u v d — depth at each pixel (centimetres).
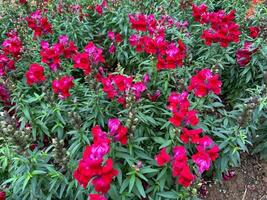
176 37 70
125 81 50
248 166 59
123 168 48
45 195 48
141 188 45
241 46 69
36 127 55
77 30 77
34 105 60
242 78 66
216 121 56
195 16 68
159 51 55
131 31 76
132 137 47
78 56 55
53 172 46
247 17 74
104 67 77
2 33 81
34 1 88
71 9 79
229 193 56
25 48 68
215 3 91
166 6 82
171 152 50
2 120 49
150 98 57
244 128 55
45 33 72
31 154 46
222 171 53
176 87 59
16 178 47
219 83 50
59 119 55
